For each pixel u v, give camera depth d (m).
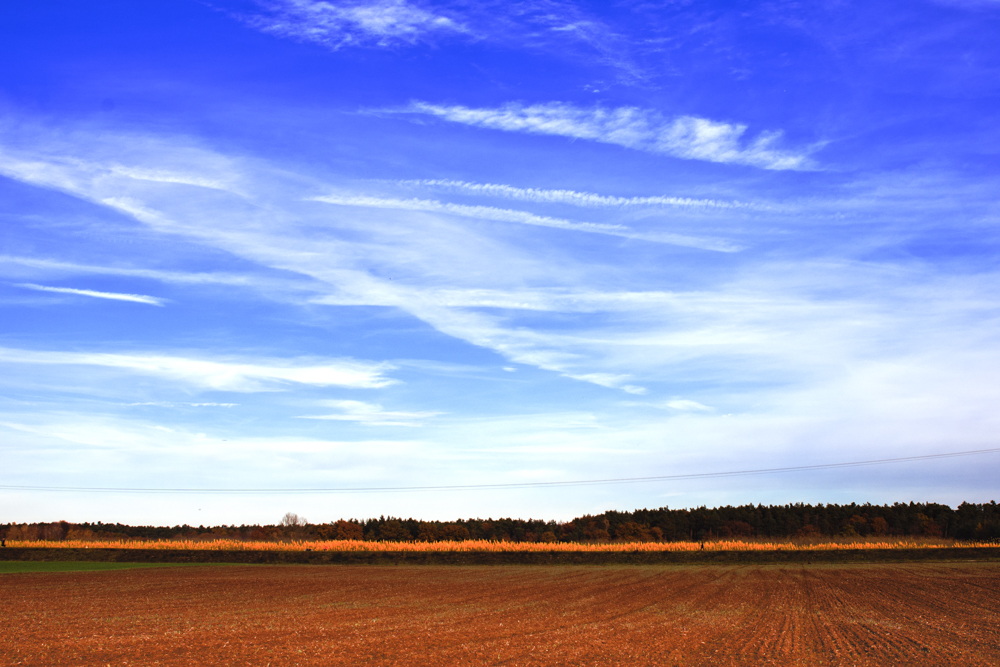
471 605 32.66
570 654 19.00
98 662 17.50
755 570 60.50
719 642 21.25
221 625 24.91
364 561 77.69
